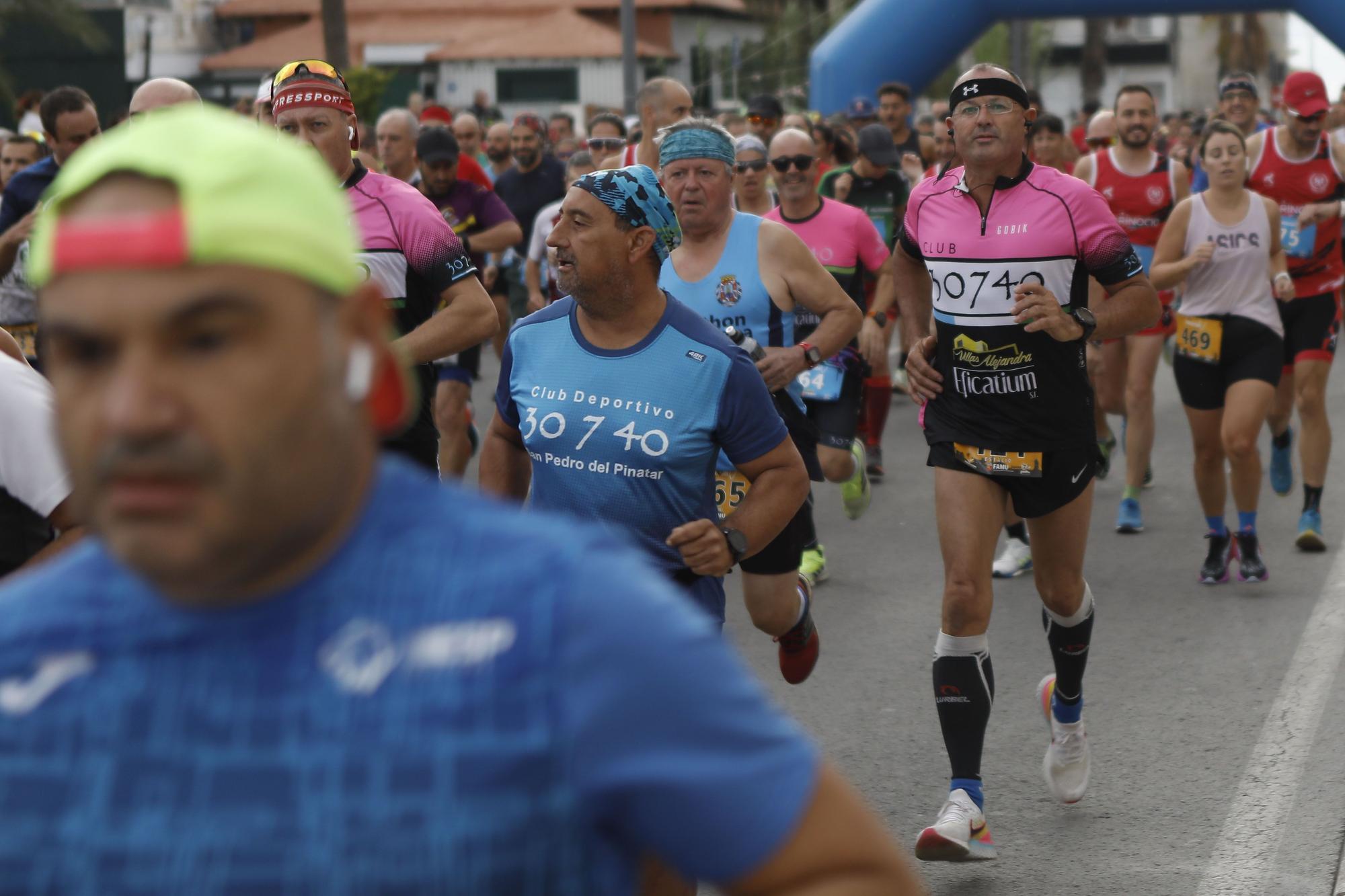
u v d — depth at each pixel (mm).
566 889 1800
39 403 4328
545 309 5789
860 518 13883
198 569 1748
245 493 1726
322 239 1770
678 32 86312
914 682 9156
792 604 6562
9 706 1831
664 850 1849
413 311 7316
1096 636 10078
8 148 16234
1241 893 6184
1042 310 6660
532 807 1769
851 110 23562
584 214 5367
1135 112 15727
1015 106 6961
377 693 1770
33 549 4512
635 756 1791
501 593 1811
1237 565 11953
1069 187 6988
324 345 1793
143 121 1808
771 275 8039
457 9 87312
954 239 7094
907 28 28875
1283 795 7219
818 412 11117
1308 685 8883
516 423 5961
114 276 1690
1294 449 16625
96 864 1781
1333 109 23938
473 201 15742
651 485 5520
